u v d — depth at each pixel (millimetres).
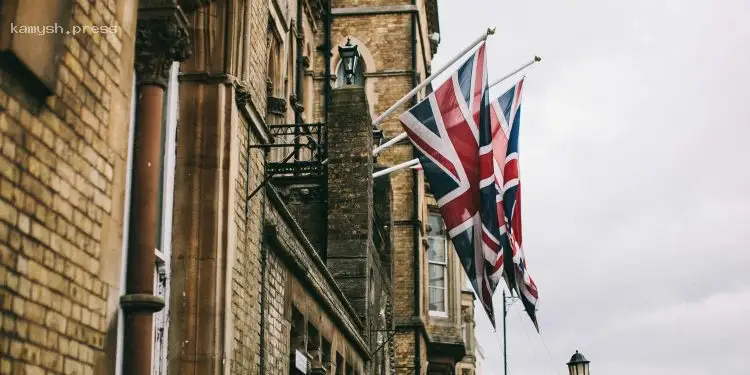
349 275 20250
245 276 11875
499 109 20891
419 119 18562
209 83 11344
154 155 8984
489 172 18656
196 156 11164
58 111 7000
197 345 10750
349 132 20688
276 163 20359
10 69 6332
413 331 31016
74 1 7246
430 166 18406
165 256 10742
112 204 7875
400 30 32188
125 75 8156
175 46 9281
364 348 20109
